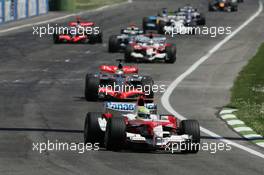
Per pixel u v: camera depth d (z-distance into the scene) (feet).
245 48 612.70
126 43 576.20
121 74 339.98
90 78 335.06
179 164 202.49
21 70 451.53
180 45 626.64
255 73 452.35
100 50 583.17
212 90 380.99
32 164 196.13
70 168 191.72
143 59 509.76
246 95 363.97
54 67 469.98
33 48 587.68
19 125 266.98
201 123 283.79
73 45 616.39
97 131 225.15
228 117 297.74
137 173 187.83
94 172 187.32
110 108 243.19
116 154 213.66
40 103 325.01
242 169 199.00
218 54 566.77
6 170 187.11
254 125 276.62
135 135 219.61
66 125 270.26
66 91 366.22
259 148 235.40
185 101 343.05
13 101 329.11
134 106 242.99
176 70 465.88
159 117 232.94
